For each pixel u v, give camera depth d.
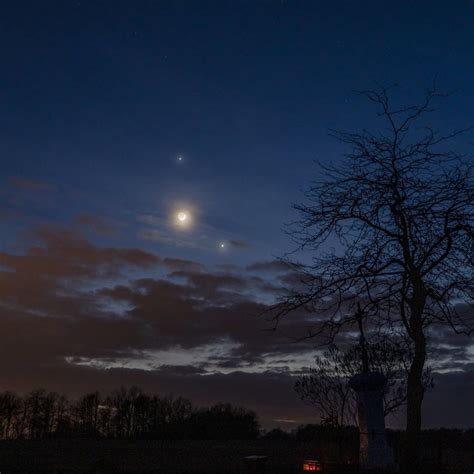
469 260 12.03
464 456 17.48
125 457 23.25
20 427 66.12
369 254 12.54
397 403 18.28
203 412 52.25
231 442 35.03
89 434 58.53
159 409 64.81
